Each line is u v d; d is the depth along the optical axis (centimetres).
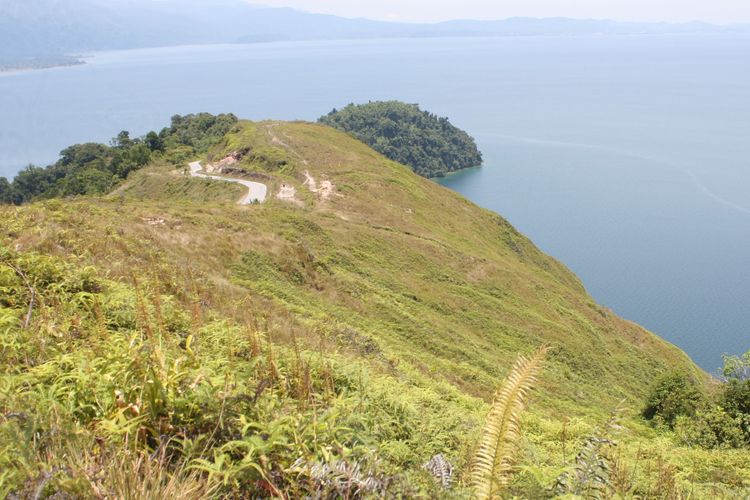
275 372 463
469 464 379
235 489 289
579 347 3672
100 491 259
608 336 4372
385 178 6662
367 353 1548
